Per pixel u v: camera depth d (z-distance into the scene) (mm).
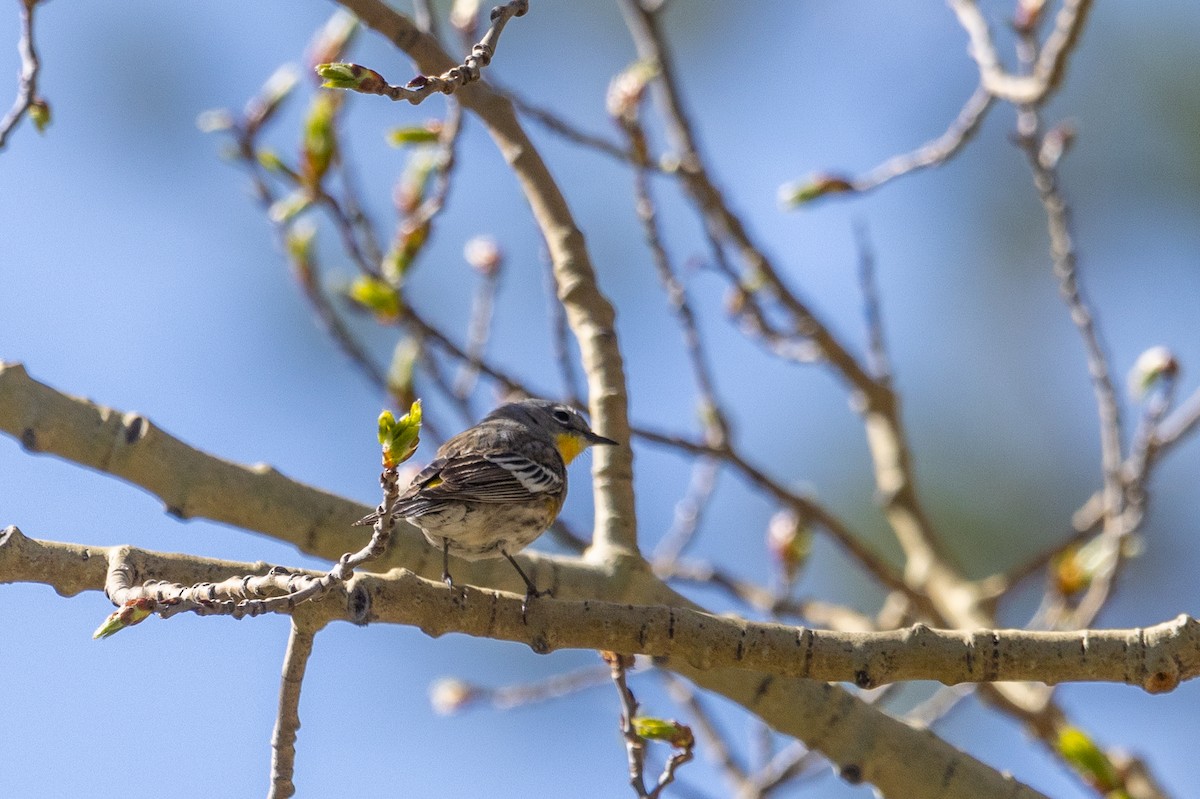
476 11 12617
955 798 10117
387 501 7148
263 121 12922
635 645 8625
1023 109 13234
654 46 14219
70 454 9883
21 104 10055
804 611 14188
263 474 10219
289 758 8359
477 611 8492
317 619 8219
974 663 8602
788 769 12953
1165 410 13227
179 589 7547
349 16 12898
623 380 10984
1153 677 8508
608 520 10547
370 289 12398
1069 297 13188
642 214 13227
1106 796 10992
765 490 13469
